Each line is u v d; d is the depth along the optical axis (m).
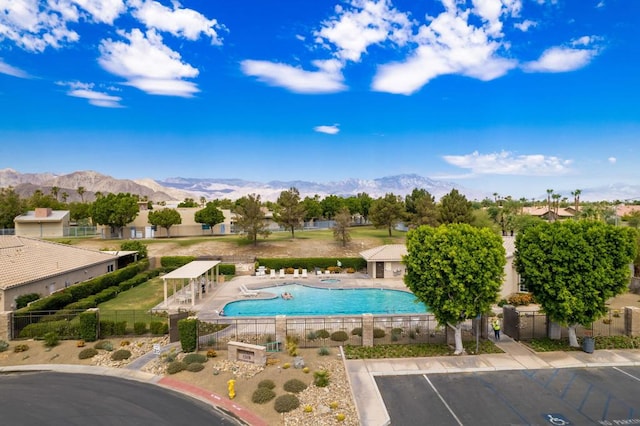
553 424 15.76
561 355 22.67
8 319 25.25
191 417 16.16
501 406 17.16
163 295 38.81
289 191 67.19
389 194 67.81
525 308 32.69
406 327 27.64
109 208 65.75
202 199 147.62
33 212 76.25
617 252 21.95
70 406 16.98
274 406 16.86
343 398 17.67
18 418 15.95
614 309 31.69
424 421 15.99
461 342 23.50
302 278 47.72
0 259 33.78
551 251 22.55
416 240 23.31
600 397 17.91
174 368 20.34
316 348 23.86
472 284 21.91
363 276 48.62
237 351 21.81
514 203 89.19
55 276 35.38
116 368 21.03
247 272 50.16
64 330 25.58
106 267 45.50
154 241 64.94
